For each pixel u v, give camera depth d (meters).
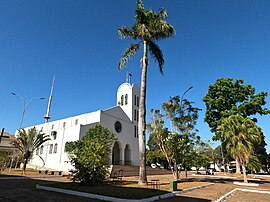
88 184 13.70
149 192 10.77
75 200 9.18
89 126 31.58
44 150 33.91
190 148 19.64
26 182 15.57
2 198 9.26
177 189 12.81
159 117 20.92
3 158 25.53
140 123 15.48
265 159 41.34
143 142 15.03
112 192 10.38
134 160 39.22
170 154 19.91
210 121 34.72
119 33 17.23
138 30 16.48
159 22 16.50
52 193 10.98
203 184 17.08
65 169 29.33
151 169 33.88
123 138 37.78
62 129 32.81
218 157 55.25
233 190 14.45
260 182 23.34
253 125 20.80
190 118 20.41
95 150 14.36
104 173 14.40
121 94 44.59
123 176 24.30
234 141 20.03
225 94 33.94
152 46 17.70
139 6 16.91
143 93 16.19
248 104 31.11
